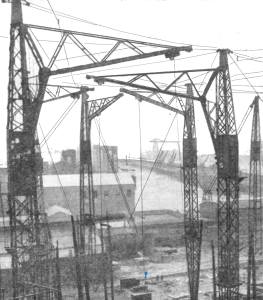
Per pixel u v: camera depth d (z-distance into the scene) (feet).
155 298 89.35
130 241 126.41
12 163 54.13
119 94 78.54
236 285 69.41
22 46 52.90
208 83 67.82
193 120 79.56
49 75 54.90
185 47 58.44
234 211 69.21
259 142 108.27
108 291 94.22
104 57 56.13
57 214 134.31
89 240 89.71
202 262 120.98
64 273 97.04
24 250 56.08
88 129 84.02
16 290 55.72
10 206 54.44
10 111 53.88
